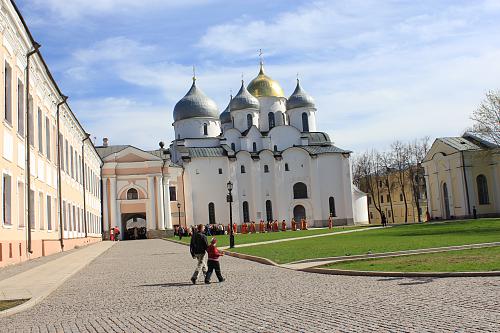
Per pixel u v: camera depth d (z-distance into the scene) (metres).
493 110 72.00
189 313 11.43
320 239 42.09
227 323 9.99
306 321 9.77
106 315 11.70
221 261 27.33
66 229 43.22
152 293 15.23
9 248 25.20
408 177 103.56
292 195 94.56
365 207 97.31
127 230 83.44
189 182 88.56
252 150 95.81
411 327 8.74
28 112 29.75
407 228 53.94
